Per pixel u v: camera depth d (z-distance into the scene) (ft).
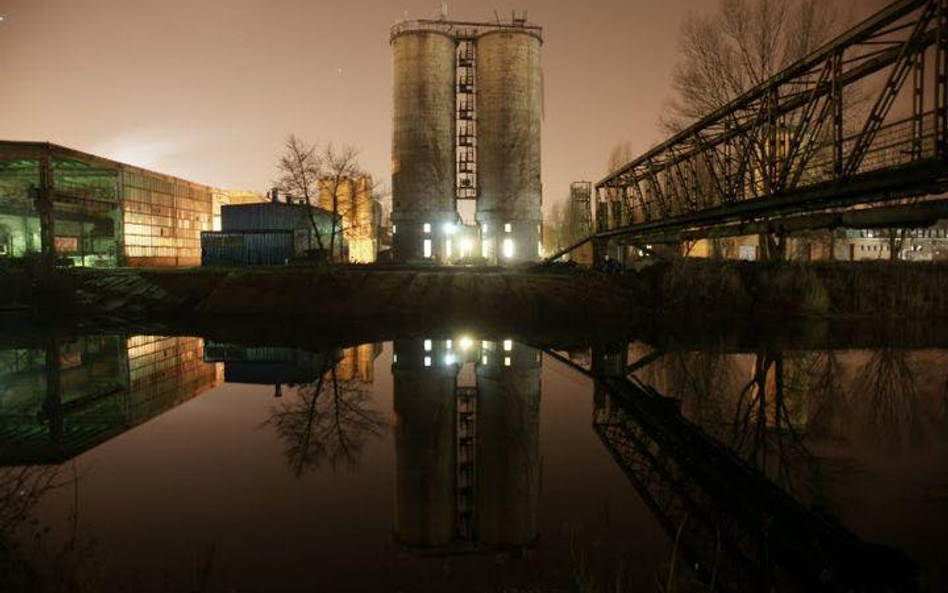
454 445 47.44
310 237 196.85
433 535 30.30
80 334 108.68
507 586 24.17
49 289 130.93
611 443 46.34
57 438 48.39
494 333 104.63
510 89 208.44
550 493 35.40
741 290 110.63
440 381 70.69
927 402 56.65
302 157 192.34
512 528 30.22
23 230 166.91
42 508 32.60
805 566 25.44
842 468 37.99
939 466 37.99
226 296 127.85
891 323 104.37
